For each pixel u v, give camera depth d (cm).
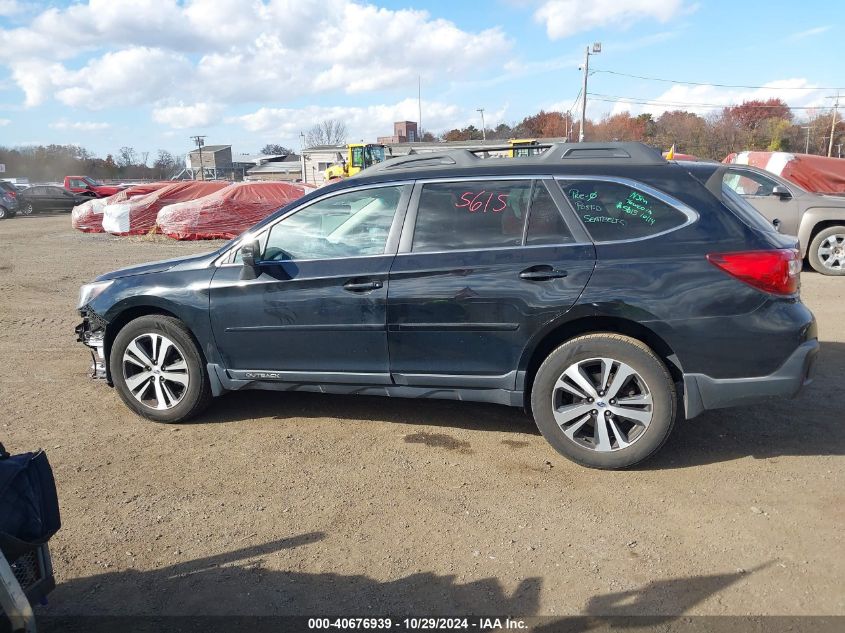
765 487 387
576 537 341
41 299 1010
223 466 429
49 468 265
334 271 441
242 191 2016
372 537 345
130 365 503
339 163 4534
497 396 429
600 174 413
